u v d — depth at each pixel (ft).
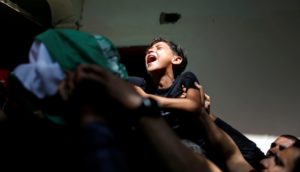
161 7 11.28
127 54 11.45
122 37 11.35
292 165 4.83
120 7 11.60
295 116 9.75
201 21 10.98
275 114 9.87
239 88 10.27
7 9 9.28
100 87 2.73
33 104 3.15
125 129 2.95
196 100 6.41
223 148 6.21
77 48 3.26
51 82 3.11
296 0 10.57
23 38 10.88
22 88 3.20
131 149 2.94
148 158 2.88
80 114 2.84
